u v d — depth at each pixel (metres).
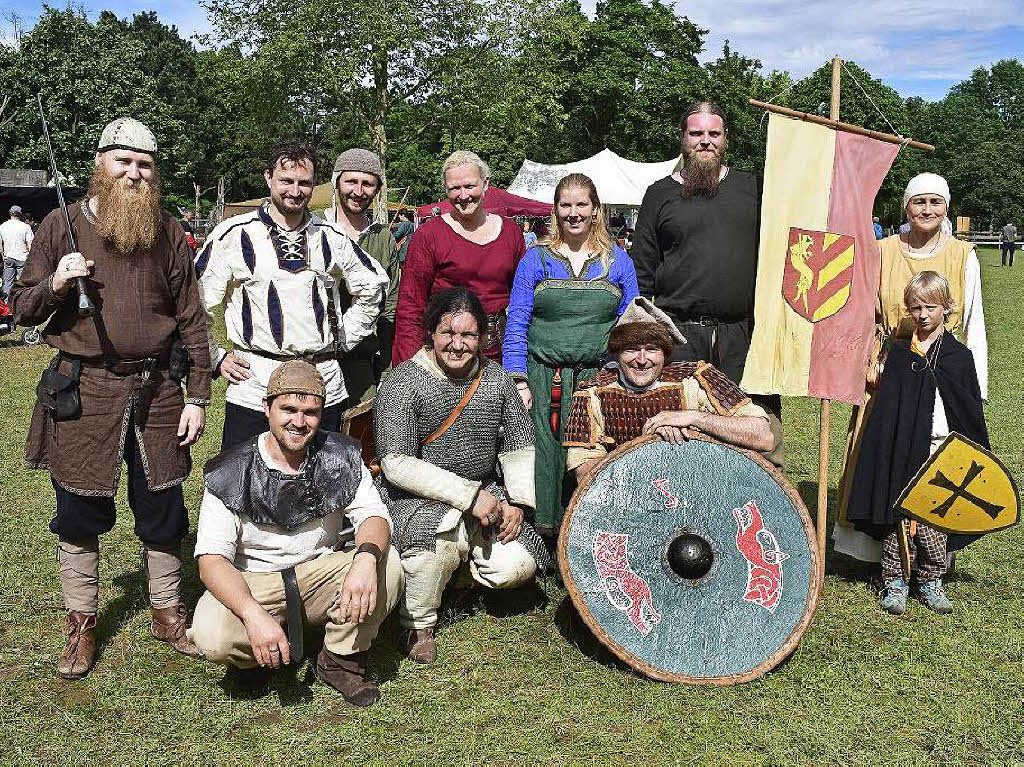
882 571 4.72
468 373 4.13
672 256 4.63
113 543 5.40
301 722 3.53
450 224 4.80
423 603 4.00
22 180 21.09
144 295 3.76
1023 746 3.35
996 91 113.38
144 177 3.72
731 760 3.28
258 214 4.17
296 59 26.84
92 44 43.69
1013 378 10.71
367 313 4.43
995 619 4.42
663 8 48.75
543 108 31.39
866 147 4.45
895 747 3.35
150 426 3.84
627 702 3.65
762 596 3.83
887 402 4.55
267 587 3.59
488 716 3.56
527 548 4.30
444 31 28.00
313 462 3.62
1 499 6.15
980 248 49.34
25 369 11.28
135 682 3.82
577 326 4.63
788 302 4.52
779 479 3.86
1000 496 4.25
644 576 3.84
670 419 3.93
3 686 3.77
